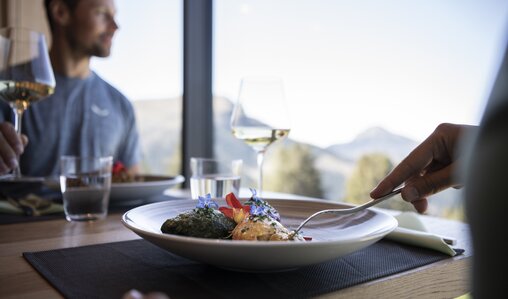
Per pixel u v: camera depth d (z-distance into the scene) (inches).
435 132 26.1
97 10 89.7
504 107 11.5
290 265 19.1
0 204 40.4
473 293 12.0
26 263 23.1
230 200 27.8
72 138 90.6
